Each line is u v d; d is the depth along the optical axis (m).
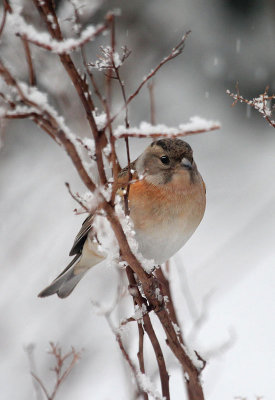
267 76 20.75
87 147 4.70
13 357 11.12
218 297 12.20
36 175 15.05
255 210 16.75
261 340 10.81
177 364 6.77
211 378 9.69
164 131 3.85
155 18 15.16
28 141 15.96
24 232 13.47
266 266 13.38
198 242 15.58
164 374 5.49
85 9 9.59
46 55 8.56
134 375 5.35
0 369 10.88
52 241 13.19
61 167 15.05
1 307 12.12
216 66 20.78
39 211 13.84
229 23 20.66
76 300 12.07
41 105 3.81
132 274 5.69
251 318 11.46
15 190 14.58
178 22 16.42
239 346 10.76
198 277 12.50
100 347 10.96
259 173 19.03
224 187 18.28
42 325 11.72
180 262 10.69
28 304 12.32
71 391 10.02
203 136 21.25
